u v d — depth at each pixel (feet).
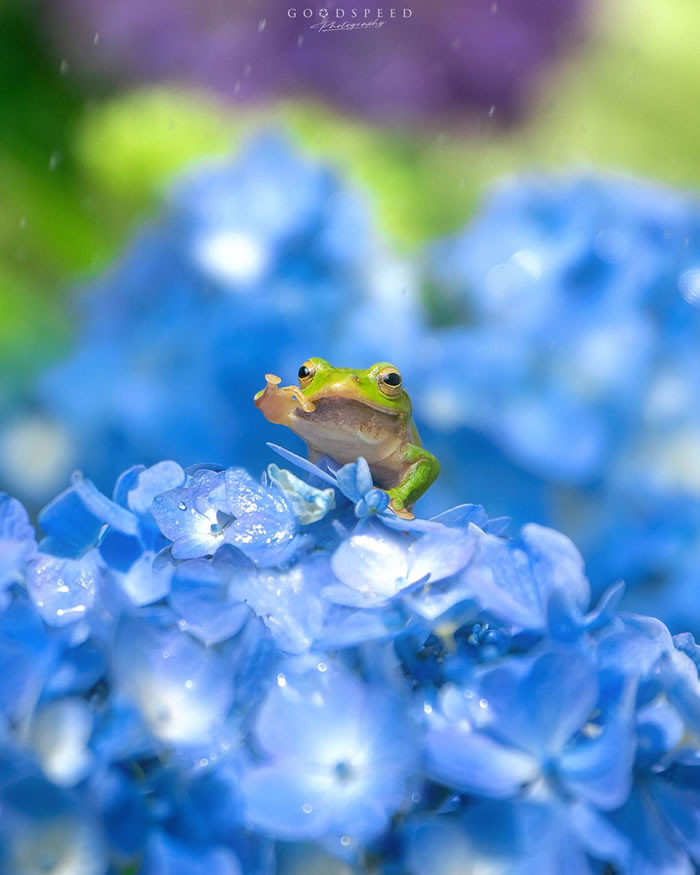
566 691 1.48
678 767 1.52
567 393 2.51
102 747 1.46
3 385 3.15
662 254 2.62
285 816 1.45
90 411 2.83
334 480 1.60
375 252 2.91
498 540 1.55
